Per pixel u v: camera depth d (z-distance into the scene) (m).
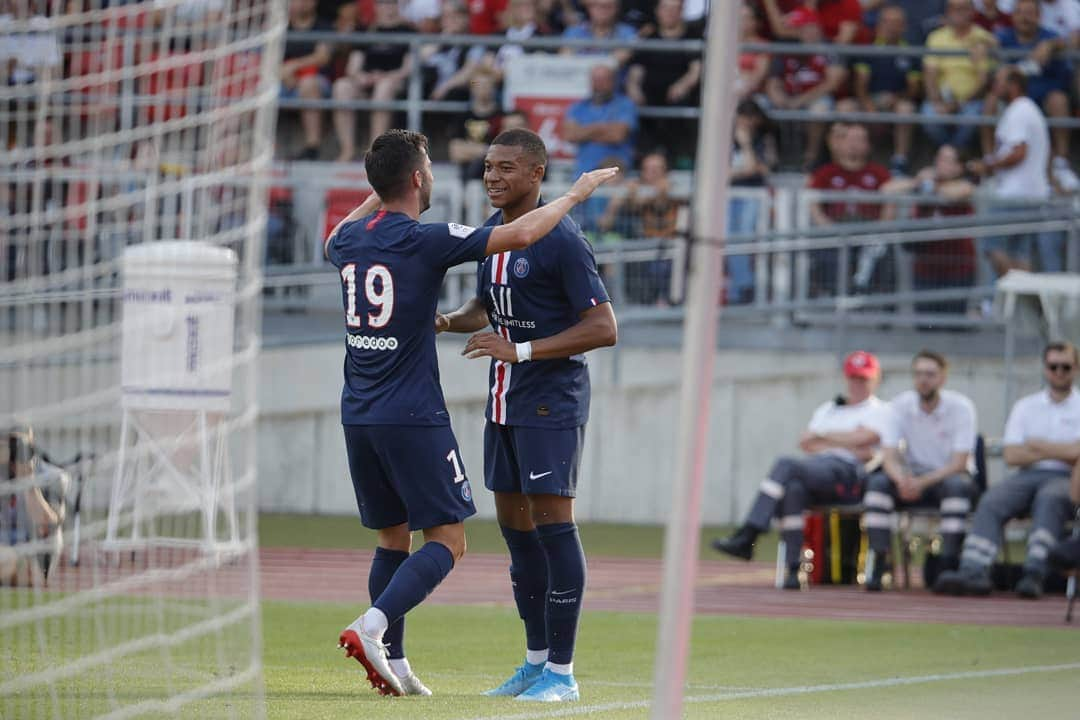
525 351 20.06
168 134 24.33
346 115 63.31
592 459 56.94
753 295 55.94
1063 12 64.62
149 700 18.86
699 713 19.52
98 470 31.84
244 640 24.55
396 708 19.02
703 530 54.69
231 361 19.36
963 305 55.22
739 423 56.53
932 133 62.50
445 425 20.03
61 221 26.81
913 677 23.91
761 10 63.75
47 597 26.92
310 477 57.22
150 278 24.66
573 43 60.41
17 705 18.27
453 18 64.19
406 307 19.73
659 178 56.12
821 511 40.97
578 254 20.42
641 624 31.06
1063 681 23.58
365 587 37.03
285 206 55.78
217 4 20.38
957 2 63.06
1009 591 39.78
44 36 20.41
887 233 55.03
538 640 21.33
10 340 33.94
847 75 62.75
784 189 58.66
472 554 45.78
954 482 39.78
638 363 57.16
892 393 56.25
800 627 31.23
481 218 55.00
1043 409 39.00
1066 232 54.50
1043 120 59.84
